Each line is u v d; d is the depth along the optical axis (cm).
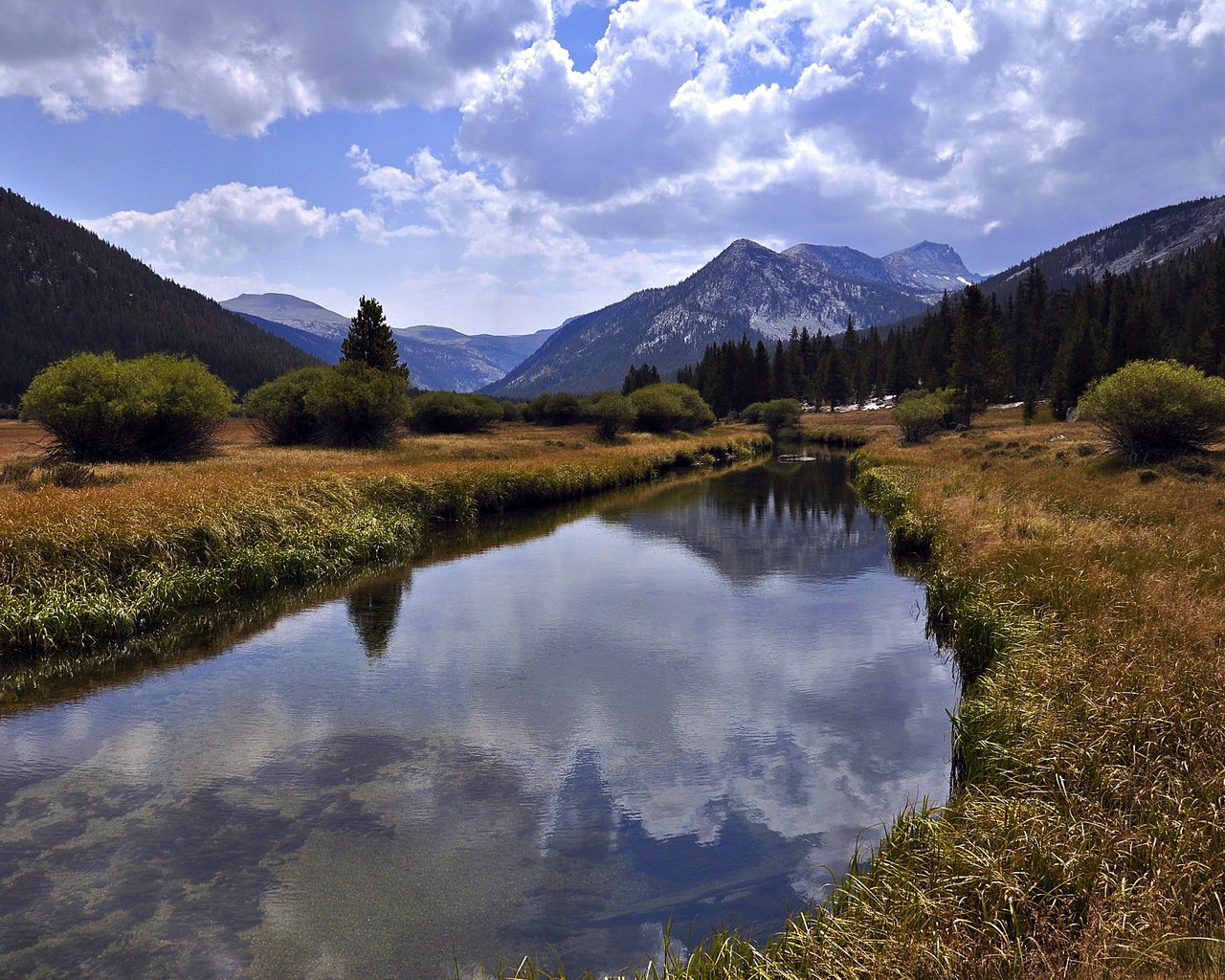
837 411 11994
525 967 485
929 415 5225
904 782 752
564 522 2573
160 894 567
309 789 742
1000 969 364
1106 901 399
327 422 4328
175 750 830
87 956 495
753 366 11856
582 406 7394
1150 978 326
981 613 1034
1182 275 13662
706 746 844
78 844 635
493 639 1258
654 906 555
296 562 1627
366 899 564
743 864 611
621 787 749
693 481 3947
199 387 3266
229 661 1136
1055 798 529
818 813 694
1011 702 704
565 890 577
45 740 858
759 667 1116
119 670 1094
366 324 5466
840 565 1867
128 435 3091
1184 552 1204
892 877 475
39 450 3444
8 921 533
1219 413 2495
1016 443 4122
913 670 1095
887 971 359
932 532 1862
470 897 567
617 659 1154
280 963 491
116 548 1388
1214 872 414
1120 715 606
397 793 733
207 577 1434
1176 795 492
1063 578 1090
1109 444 3031
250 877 592
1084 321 8650
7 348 16900
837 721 914
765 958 406
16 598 1180
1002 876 430
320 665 1123
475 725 905
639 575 1758
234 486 1936
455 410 6097
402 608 1458
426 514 2380
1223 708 601
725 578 1723
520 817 689
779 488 3603
